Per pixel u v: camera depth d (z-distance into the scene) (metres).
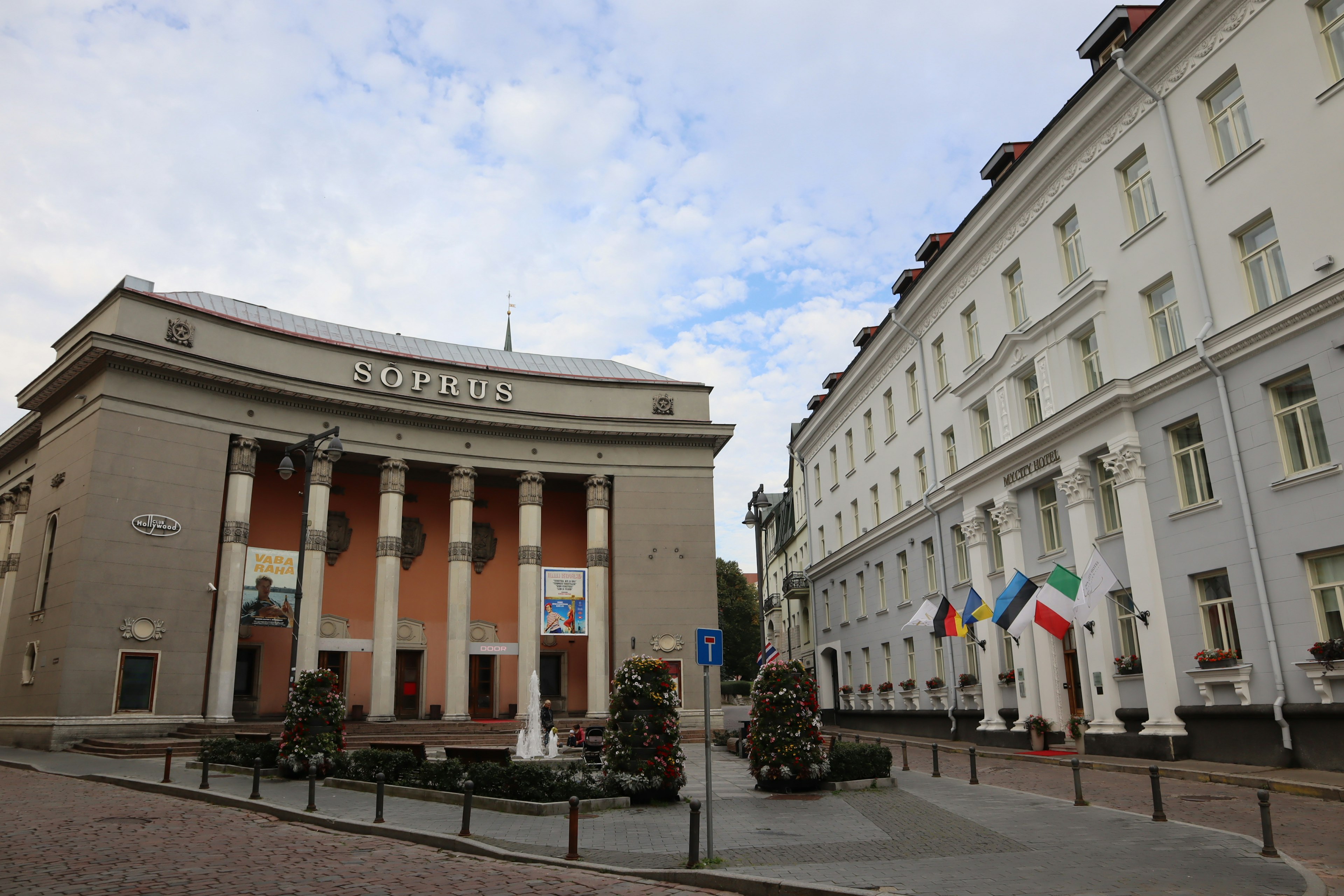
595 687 37.81
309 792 15.44
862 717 37.38
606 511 40.19
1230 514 17.56
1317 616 15.78
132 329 31.42
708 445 41.81
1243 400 17.30
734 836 11.70
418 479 41.12
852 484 39.91
